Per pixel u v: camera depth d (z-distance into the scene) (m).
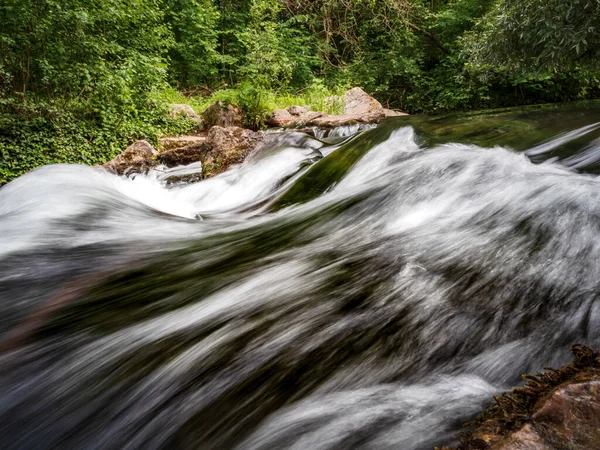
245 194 6.88
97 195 5.87
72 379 2.44
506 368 1.90
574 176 3.83
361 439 1.64
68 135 10.04
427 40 18.39
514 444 1.32
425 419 1.66
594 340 1.93
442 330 2.18
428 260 2.83
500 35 7.38
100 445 2.07
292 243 3.90
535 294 2.25
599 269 2.30
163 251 4.15
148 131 10.96
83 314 3.03
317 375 2.10
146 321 2.84
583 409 1.38
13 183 6.12
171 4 17.25
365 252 3.22
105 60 11.26
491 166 4.06
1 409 2.31
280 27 18.33
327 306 2.59
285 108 12.69
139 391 2.28
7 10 9.08
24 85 9.82
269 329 2.48
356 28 18.55
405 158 5.55
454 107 16.62
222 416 2.01
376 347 2.18
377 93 18.14
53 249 4.20
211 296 3.03
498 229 2.98
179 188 7.70
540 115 8.45
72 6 10.21
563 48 6.43
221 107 11.83
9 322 3.03
